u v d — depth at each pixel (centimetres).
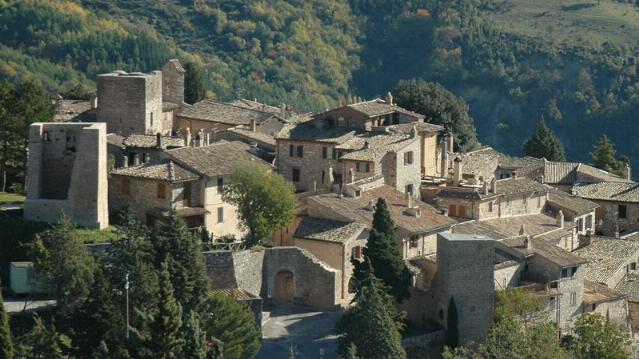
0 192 18788
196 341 12331
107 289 13212
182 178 17238
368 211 17525
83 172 16562
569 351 15725
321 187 19925
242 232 17488
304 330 15525
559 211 19775
